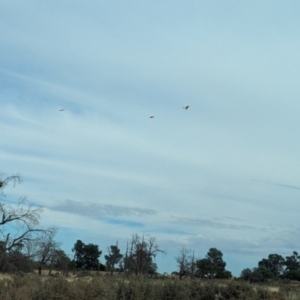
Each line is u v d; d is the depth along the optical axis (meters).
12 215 36.59
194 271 57.53
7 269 35.38
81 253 77.06
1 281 22.09
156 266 55.66
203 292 27.78
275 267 82.75
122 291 22.64
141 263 50.03
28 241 36.97
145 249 51.44
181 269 54.97
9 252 36.03
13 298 19.25
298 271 80.06
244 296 28.02
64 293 20.89
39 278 24.25
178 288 26.25
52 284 21.56
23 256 36.50
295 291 32.62
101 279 24.08
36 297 20.20
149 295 24.17
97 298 21.03
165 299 24.84
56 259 41.81
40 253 37.84
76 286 21.80
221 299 27.44
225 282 30.52
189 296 26.58
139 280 25.16
